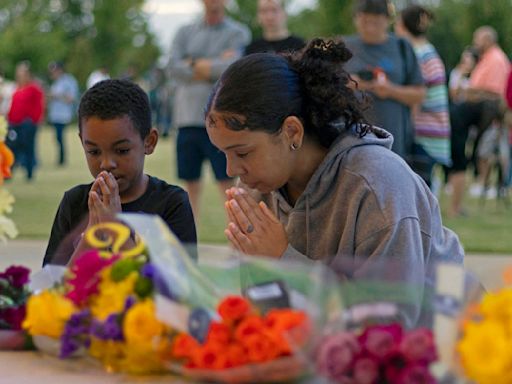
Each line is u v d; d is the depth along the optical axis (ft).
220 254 7.68
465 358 6.68
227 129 9.23
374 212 9.55
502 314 6.77
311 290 6.92
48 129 145.79
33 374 7.51
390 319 7.13
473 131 41.42
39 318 7.67
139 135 11.69
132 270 7.36
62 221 11.58
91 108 11.48
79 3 221.25
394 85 22.85
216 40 27.76
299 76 9.71
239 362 6.76
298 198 10.18
